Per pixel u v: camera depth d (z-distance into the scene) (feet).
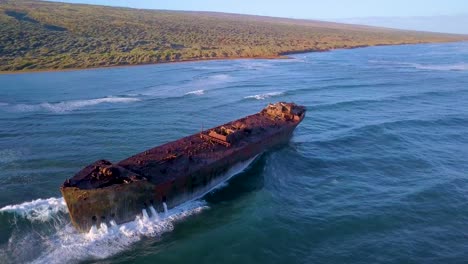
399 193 105.60
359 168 122.52
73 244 78.33
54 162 120.47
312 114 182.91
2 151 129.18
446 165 125.39
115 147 135.03
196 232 84.38
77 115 175.32
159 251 77.77
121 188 79.25
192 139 111.86
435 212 96.07
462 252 80.64
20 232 82.02
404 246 82.28
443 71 322.96
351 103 202.59
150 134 150.00
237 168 110.83
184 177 90.33
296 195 104.01
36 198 96.73
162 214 88.79
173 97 214.28
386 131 156.66
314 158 129.39
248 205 95.81
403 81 270.87
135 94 221.66
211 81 265.75
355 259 77.92
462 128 162.20
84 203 76.89
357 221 91.30
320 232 86.79
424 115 180.34
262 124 130.52
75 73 289.94
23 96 211.61
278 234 85.15
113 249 77.61
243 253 78.43
